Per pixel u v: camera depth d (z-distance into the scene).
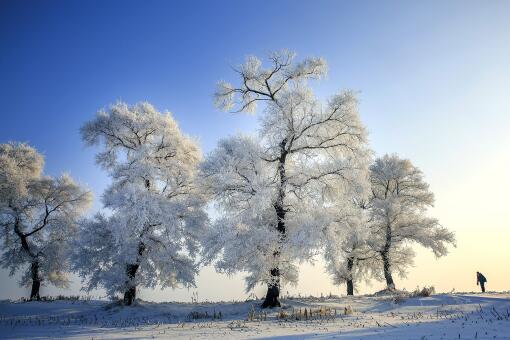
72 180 35.44
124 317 21.86
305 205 21.58
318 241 19.19
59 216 34.28
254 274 20.25
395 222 33.84
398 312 18.98
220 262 19.52
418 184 34.66
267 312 20.14
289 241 19.69
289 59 24.14
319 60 23.91
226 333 13.55
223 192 21.67
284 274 22.14
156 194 24.56
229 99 25.95
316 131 22.83
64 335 14.79
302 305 22.09
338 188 23.16
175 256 24.50
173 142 26.67
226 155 20.98
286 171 22.62
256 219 21.58
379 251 32.97
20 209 33.09
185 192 26.72
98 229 24.30
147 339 12.67
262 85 25.27
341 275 32.47
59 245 33.53
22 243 33.62
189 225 24.61
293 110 22.36
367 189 22.45
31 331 16.52
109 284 22.73
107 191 24.61
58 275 35.22
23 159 35.69
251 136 22.16
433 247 32.75
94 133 27.38
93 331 15.81
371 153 23.20
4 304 28.39
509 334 10.05
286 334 12.52
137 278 23.97
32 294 33.19
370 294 30.06
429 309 19.27
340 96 22.50
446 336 9.99
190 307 24.27
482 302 20.22
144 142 27.62
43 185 34.41
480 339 9.34
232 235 19.52
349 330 12.91
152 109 27.80
